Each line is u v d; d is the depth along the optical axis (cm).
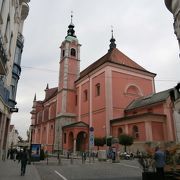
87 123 4084
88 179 1167
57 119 4681
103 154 2570
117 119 3375
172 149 1004
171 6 1375
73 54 5116
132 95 3928
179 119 2812
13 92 2452
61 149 4266
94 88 4072
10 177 1186
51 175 1349
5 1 1537
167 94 3136
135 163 2134
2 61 1274
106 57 4362
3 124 1980
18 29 2494
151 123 2853
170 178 947
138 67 4291
